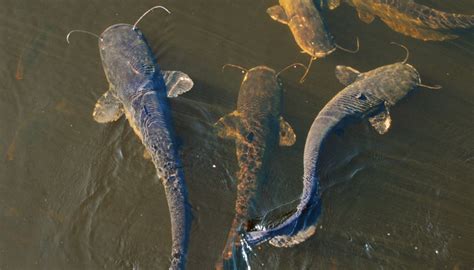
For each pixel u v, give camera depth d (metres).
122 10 4.55
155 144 4.10
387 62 4.52
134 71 4.29
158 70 4.36
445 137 4.34
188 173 4.10
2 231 4.03
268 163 4.14
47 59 4.41
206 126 4.23
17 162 4.17
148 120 4.15
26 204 4.08
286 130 4.25
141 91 4.23
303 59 4.49
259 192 4.07
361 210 4.10
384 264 4.00
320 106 4.37
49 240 4.01
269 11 4.61
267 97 4.29
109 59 4.34
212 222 3.99
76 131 4.23
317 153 4.14
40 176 4.14
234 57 4.48
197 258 3.92
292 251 3.96
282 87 4.40
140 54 4.36
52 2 4.56
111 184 4.10
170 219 4.03
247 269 3.92
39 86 4.34
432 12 4.59
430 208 4.14
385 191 4.16
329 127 4.22
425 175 4.22
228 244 3.95
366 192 4.15
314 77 4.45
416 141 4.31
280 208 4.04
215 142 4.18
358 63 4.50
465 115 4.41
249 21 4.58
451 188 4.20
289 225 4.00
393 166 4.23
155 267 3.95
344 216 4.07
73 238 4.00
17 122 4.25
